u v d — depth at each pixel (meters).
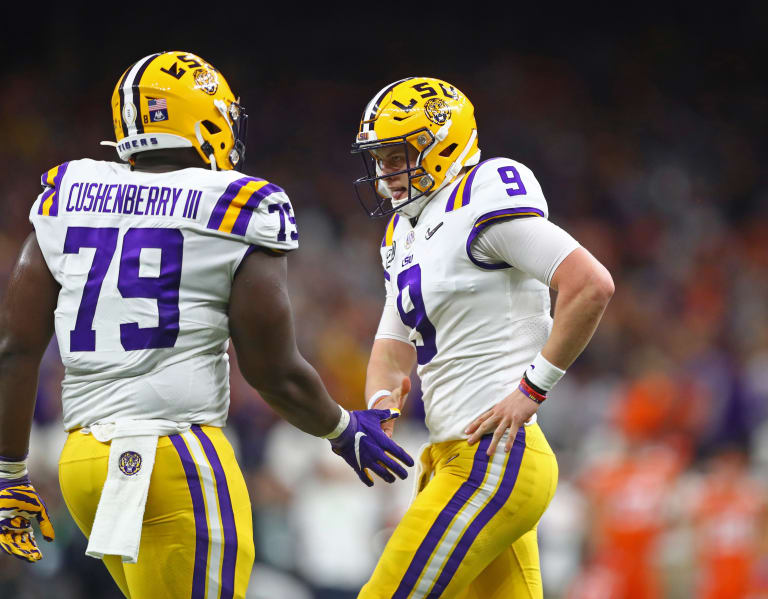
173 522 10.23
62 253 10.55
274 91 62.06
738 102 68.00
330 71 64.94
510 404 10.99
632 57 69.12
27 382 10.81
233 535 10.48
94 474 10.27
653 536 26.70
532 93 65.75
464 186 11.48
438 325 11.57
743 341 41.97
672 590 26.47
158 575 10.27
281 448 30.11
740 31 70.75
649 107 66.38
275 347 10.47
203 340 10.45
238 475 10.72
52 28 61.72
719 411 35.53
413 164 11.79
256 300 10.36
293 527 27.12
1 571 23.27
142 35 63.12
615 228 56.88
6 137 54.31
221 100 10.95
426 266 11.55
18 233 45.56
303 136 59.12
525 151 61.78
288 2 65.50
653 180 60.81
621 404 33.16
